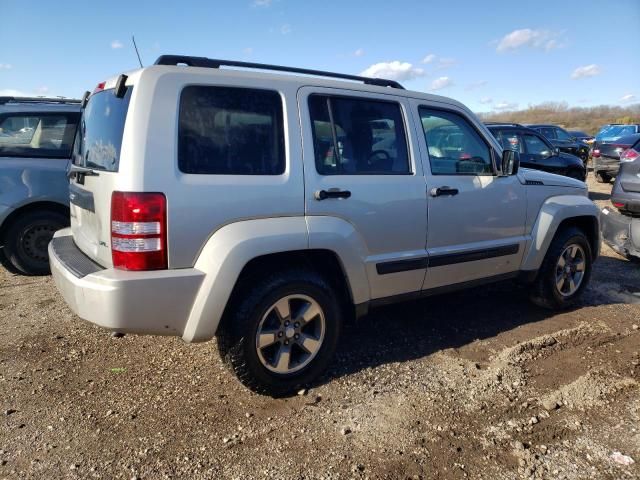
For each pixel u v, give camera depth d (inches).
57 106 235.0
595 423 120.1
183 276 112.6
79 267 121.5
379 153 144.8
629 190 253.3
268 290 123.3
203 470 102.3
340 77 146.4
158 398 129.0
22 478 99.5
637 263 270.7
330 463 104.7
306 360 133.1
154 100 112.3
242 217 119.2
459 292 215.2
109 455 106.6
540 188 184.2
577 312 194.9
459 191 157.9
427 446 110.7
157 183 109.9
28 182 223.3
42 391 132.0
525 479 101.0
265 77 127.5
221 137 119.2
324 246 129.0
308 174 128.8
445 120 162.7
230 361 123.3
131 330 111.6
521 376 141.3
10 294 208.5
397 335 169.5
